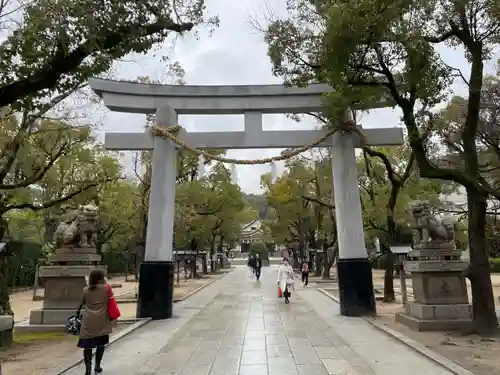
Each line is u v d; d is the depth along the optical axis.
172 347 8.30
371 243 36.56
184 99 13.12
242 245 80.12
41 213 22.05
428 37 9.22
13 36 6.04
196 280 32.84
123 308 15.42
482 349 7.61
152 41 7.09
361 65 8.89
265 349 8.05
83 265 11.30
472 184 8.86
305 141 12.94
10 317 8.84
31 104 7.06
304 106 12.92
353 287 12.11
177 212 25.88
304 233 35.41
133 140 13.05
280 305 15.36
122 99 12.77
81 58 6.37
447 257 10.27
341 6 7.60
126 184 25.08
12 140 10.84
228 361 7.14
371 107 11.55
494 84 13.45
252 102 13.05
